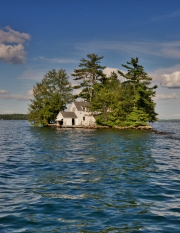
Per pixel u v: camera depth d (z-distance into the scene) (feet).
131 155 86.69
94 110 281.33
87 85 335.26
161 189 46.06
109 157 81.87
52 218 33.09
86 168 64.18
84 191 44.55
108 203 38.68
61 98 329.11
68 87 335.67
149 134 191.93
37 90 314.55
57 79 331.57
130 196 42.04
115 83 329.72
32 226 30.73
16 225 30.99
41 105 317.83
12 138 157.58
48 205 37.60
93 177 54.70
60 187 46.83
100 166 67.00
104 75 333.83
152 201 39.70
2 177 53.98
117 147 109.09
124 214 34.50
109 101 276.21
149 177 55.11
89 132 215.92
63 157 81.56
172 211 35.65
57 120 309.42
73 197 41.27
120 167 65.87
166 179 53.52
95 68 337.72
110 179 53.06
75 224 31.35
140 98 268.82
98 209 36.24
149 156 85.05
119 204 38.29
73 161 74.18
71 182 50.42
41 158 79.56
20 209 36.01
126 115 274.98
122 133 202.39
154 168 65.10
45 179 52.60
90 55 335.26
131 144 121.70
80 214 34.42
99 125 285.23
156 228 30.30
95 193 43.47
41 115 311.88
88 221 32.24
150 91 270.46
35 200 39.68
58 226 30.78
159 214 34.55
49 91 327.26
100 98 277.23
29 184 48.62
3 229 29.86
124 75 276.82
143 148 106.42
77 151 96.02
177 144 124.98
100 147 108.88
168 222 32.01
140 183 50.11
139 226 30.83
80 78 338.75
